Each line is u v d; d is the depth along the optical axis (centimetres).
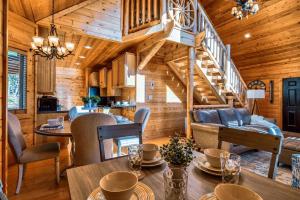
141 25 392
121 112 514
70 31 337
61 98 693
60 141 422
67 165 306
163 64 545
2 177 185
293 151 295
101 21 369
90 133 220
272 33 525
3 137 186
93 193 87
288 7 458
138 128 169
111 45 439
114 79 521
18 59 336
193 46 439
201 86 576
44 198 212
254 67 636
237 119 457
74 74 721
